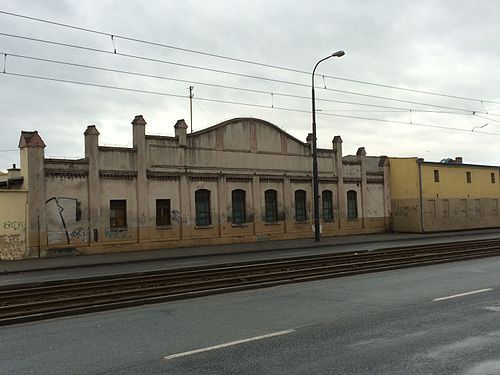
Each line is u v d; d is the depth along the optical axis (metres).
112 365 6.29
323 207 35.59
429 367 5.88
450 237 33.19
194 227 29.23
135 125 27.38
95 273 17.69
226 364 6.19
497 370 5.75
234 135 31.33
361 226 37.84
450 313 8.88
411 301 10.13
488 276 13.75
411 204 39.22
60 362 6.51
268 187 32.78
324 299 10.69
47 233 24.31
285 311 9.46
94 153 25.88
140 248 27.05
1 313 10.27
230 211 30.88
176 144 28.83
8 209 23.41
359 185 38.06
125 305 10.59
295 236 33.72
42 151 24.39
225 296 11.61
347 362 6.12
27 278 17.03
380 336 7.35
